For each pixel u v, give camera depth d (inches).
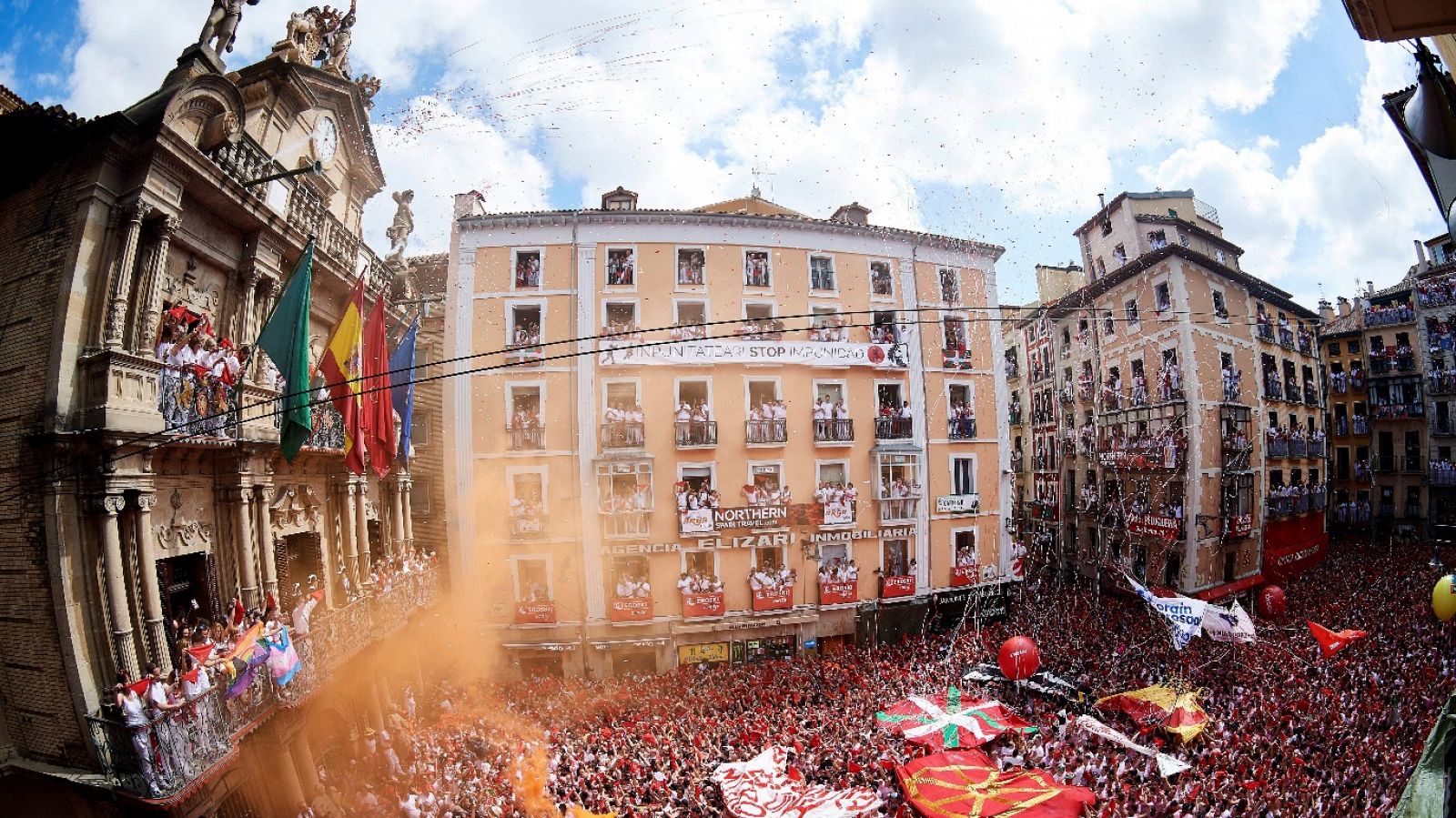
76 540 518.9
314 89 856.3
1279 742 758.5
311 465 805.9
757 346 1270.9
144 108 562.6
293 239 743.1
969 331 1437.0
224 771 552.4
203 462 638.5
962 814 590.9
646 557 1218.0
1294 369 1752.0
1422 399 1877.5
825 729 851.4
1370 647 1032.8
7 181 570.3
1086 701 896.9
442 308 1277.1
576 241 1261.1
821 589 1259.2
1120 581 1562.5
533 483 1209.4
